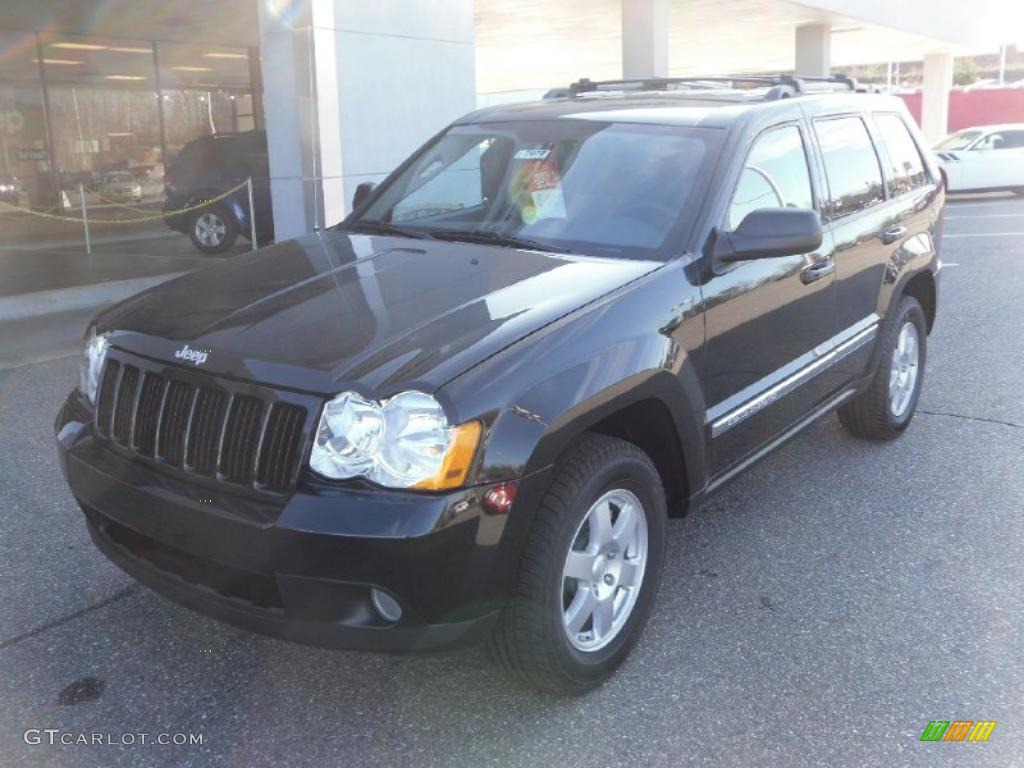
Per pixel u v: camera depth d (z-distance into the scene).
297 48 9.06
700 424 3.46
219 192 14.15
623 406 3.05
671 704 3.11
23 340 8.05
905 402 5.58
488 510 2.65
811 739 2.94
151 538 2.90
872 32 23.17
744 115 4.07
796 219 3.46
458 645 2.74
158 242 15.76
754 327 3.78
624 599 3.24
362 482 2.63
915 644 3.46
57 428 3.38
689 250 3.53
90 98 17.78
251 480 2.74
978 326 8.64
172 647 3.43
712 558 4.14
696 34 21.70
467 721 3.03
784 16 18.80
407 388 2.64
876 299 4.93
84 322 8.83
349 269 3.50
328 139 9.20
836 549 4.22
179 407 2.91
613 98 4.62
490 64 25.42
